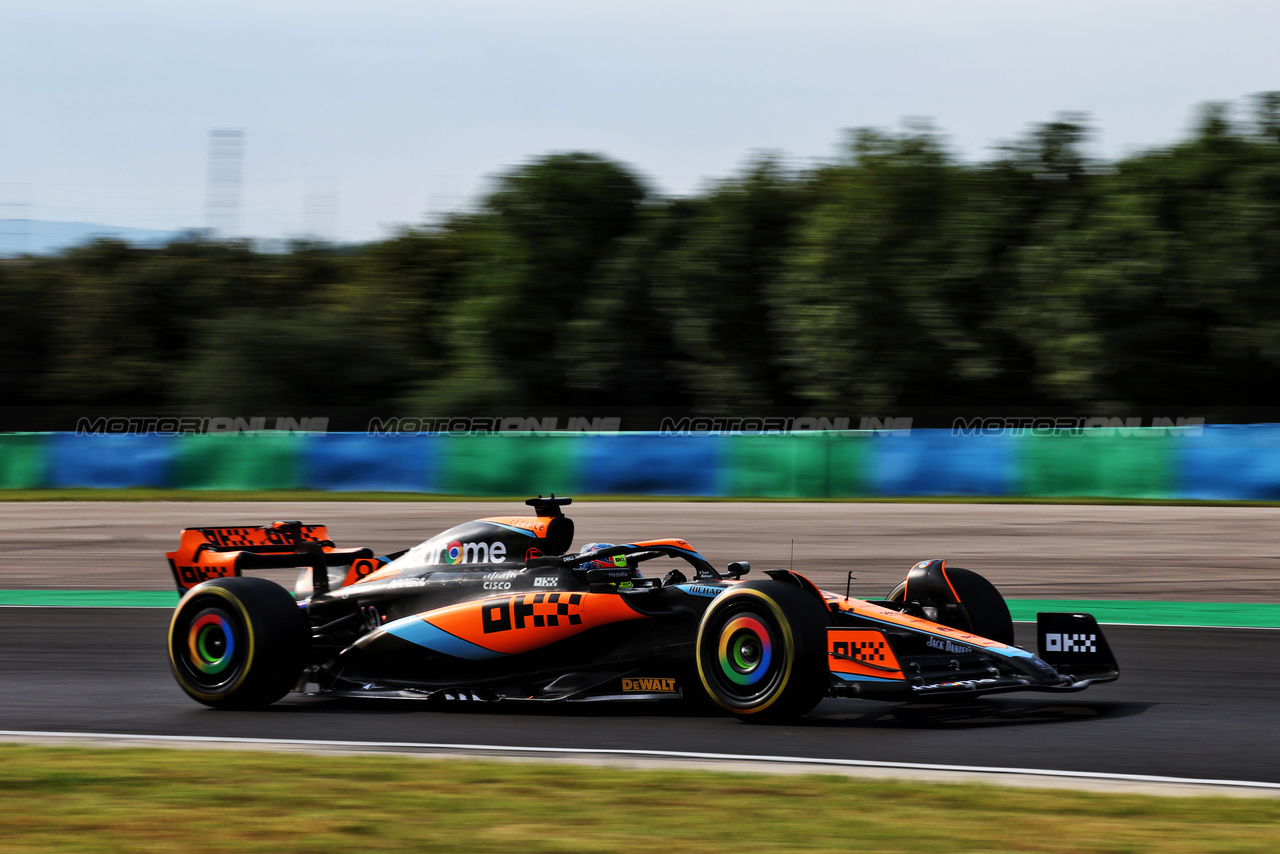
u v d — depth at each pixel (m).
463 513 69.38
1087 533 59.50
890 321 114.81
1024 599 43.44
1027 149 120.31
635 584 25.89
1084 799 16.98
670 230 128.50
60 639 35.84
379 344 132.62
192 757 20.39
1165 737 21.77
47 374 141.62
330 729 23.44
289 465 84.12
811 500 75.75
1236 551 53.88
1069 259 110.00
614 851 14.99
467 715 24.80
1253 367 106.44
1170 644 33.41
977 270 113.94
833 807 16.69
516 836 15.63
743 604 22.27
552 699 24.33
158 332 145.12
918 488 76.25
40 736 23.08
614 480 79.94
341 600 27.48
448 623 25.39
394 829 16.00
